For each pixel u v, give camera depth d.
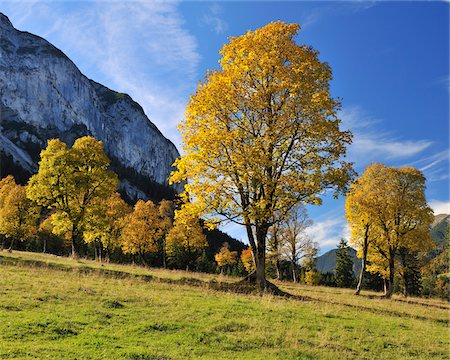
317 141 20.88
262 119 20.98
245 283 22.89
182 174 21.45
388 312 20.80
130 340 10.91
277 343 12.17
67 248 101.69
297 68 21.08
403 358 12.21
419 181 35.59
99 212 40.25
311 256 46.75
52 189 38.88
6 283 16.92
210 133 20.27
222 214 20.92
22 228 55.00
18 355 8.69
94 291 16.98
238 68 21.22
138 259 97.50
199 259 107.44
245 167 19.73
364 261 36.62
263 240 22.59
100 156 41.28
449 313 24.55
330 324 15.38
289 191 20.25
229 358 10.20
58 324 11.55
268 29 21.77
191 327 12.82
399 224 36.19
